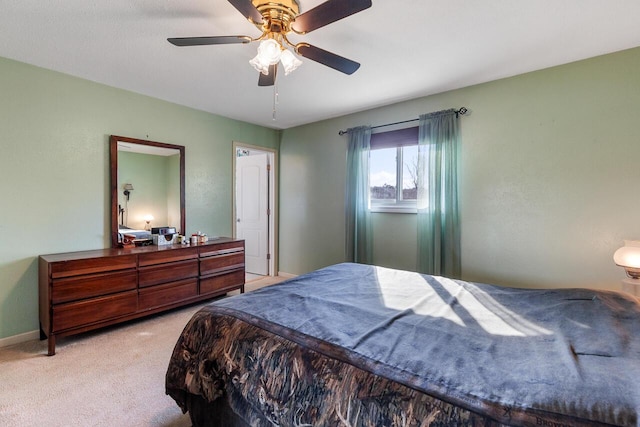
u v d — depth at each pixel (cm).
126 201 317
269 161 484
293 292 184
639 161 229
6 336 249
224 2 179
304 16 153
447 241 309
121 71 271
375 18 193
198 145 381
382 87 307
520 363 103
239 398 128
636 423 73
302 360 116
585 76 248
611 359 104
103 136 301
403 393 93
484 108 295
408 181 352
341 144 406
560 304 163
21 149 254
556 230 263
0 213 245
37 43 224
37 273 263
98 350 241
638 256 205
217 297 380
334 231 417
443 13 188
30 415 166
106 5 181
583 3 178
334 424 100
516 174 280
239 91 320
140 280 284
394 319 143
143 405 176
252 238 505
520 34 212
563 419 77
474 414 82
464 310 157
